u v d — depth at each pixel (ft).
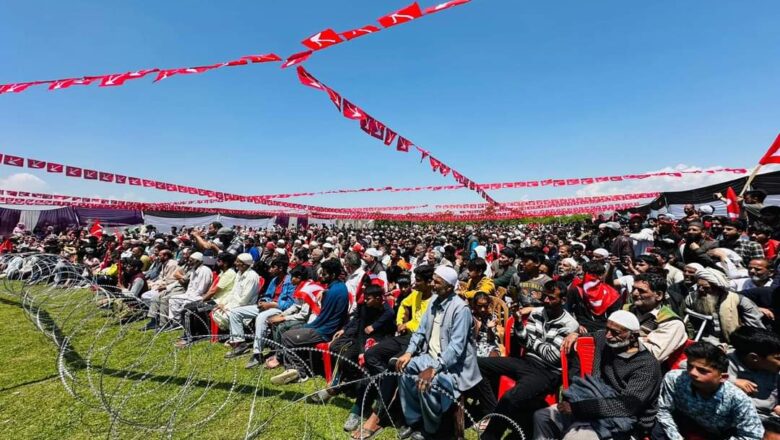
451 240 52.95
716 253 17.60
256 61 12.24
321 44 10.47
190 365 17.76
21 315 26.61
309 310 18.71
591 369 11.19
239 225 101.86
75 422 12.91
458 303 12.33
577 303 17.30
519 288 20.08
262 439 11.98
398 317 16.88
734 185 39.47
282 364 18.17
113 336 21.50
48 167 27.76
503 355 14.39
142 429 12.32
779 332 13.26
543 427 10.56
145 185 35.29
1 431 12.39
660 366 10.77
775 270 16.49
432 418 11.47
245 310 20.01
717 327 13.07
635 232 32.60
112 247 42.68
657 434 9.61
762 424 8.51
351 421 12.82
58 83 16.78
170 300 23.65
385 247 43.29
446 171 23.38
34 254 22.86
